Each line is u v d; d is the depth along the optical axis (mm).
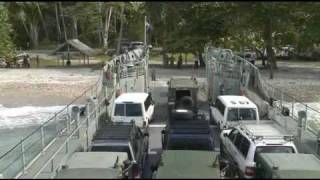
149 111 25953
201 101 35000
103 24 76938
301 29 48719
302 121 21797
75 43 67125
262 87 30766
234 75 30906
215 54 35031
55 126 26000
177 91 27984
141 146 18359
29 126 28438
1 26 60281
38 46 86250
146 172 18281
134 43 65938
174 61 65750
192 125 18078
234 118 22250
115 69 31781
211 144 17062
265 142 15250
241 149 16141
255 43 57656
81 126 21719
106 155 13570
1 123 29391
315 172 12094
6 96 39469
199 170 11680
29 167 16172
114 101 24953
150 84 44406
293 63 69438
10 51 63406
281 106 27469
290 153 14414
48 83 46594
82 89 42781
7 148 23109
